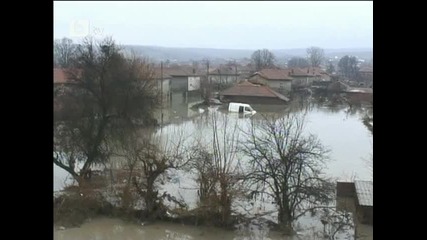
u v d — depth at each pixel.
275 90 80.38
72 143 25.75
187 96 84.44
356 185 23.34
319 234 19.70
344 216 20.16
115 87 27.39
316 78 89.38
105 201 22.22
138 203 22.05
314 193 20.58
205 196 20.83
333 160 33.09
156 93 37.38
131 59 31.58
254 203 22.17
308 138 38.09
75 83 27.02
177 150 25.77
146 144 23.86
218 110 61.94
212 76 92.44
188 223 21.00
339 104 74.69
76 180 24.39
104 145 27.11
